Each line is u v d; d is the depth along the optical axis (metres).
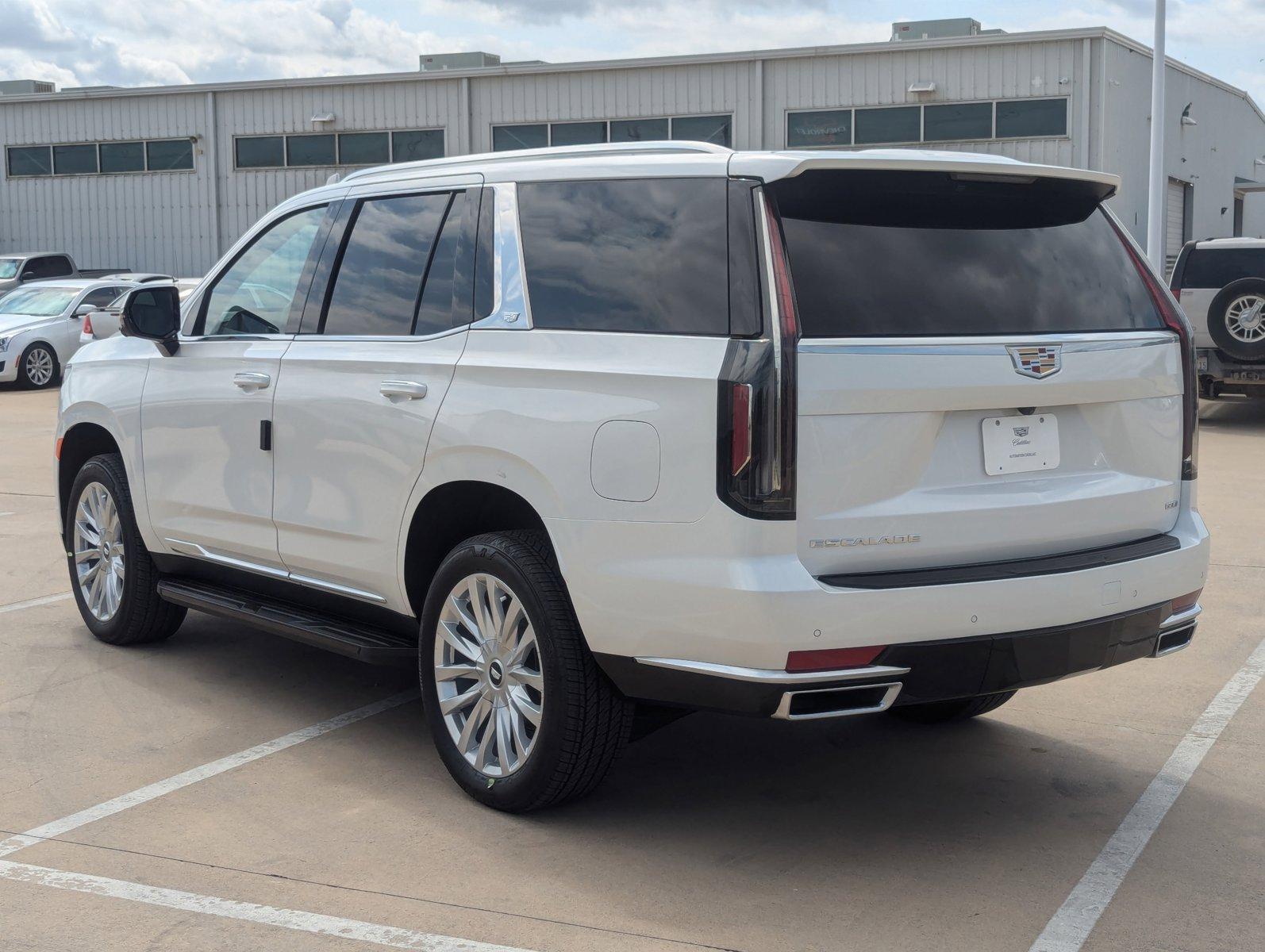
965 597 3.38
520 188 4.07
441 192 4.34
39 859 3.61
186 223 31.25
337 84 29.45
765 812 4.00
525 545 3.83
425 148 29.12
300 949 3.12
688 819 3.95
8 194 32.94
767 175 3.43
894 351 3.37
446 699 4.09
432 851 3.68
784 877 3.54
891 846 3.76
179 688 5.21
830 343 3.31
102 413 5.58
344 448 4.36
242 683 5.29
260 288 4.94
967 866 3.63
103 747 4.53
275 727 4.75
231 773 4.29
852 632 3.28
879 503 3.38
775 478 3.26
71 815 3.92
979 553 3.52
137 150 31.48
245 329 4.96
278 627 4.66
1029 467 3.62
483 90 28.44
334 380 4.40
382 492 4.22
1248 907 3.38
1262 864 3.66
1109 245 3.96
